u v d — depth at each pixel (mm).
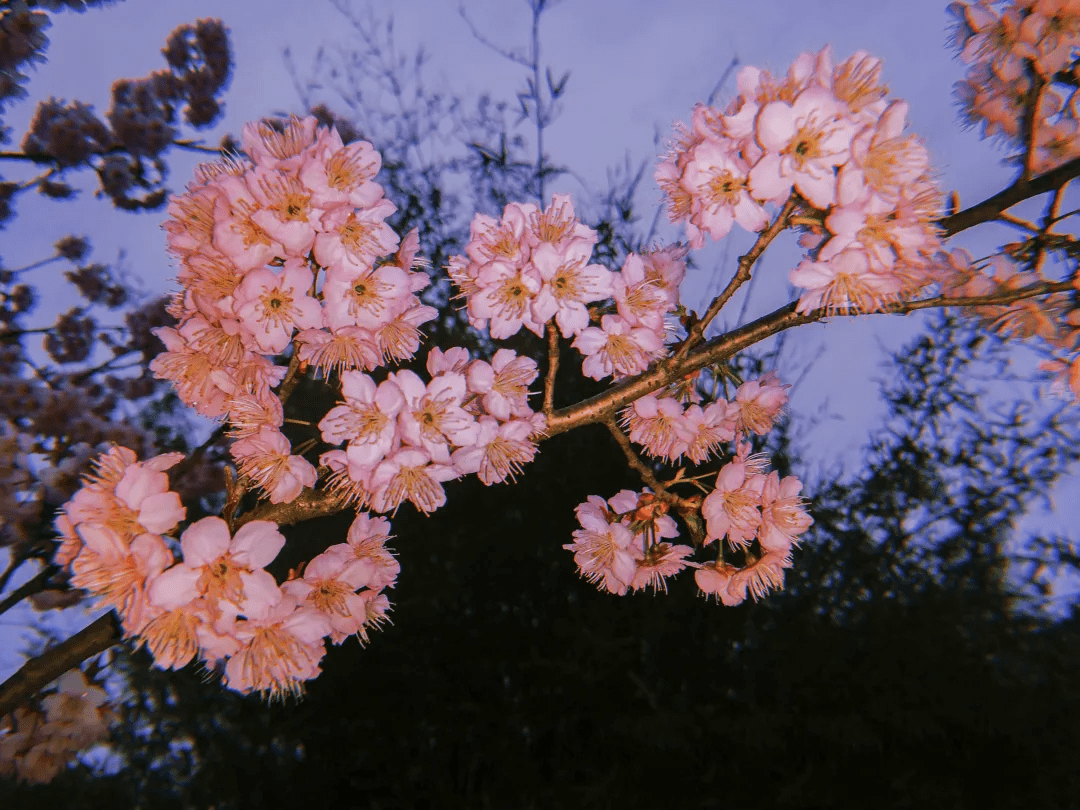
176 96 7551
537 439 1930
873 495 9469
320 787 8461
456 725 8102
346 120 9086
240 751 9156
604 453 8328
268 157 1646
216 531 1513
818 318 1838
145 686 8969
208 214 1718
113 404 6344
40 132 6953
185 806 9375
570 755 8266
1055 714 8359
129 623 1487
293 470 1692
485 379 1865
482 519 8375
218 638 1547
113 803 9391
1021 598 9086
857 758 7738
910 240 1676
